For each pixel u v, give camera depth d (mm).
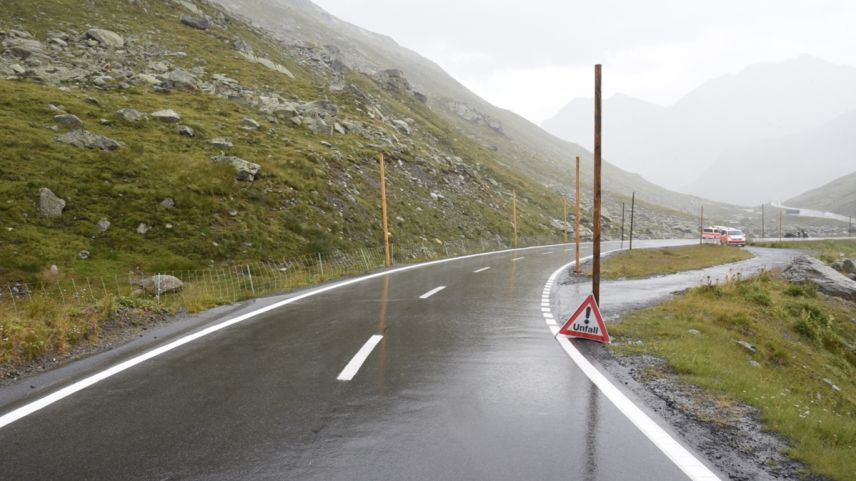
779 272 24188
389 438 4039
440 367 6297
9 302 13578
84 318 8367
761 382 6402
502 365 6422
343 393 5223
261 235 23594
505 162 108250
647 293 15062
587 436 4121
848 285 21781
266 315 10234
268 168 29906
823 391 9898
